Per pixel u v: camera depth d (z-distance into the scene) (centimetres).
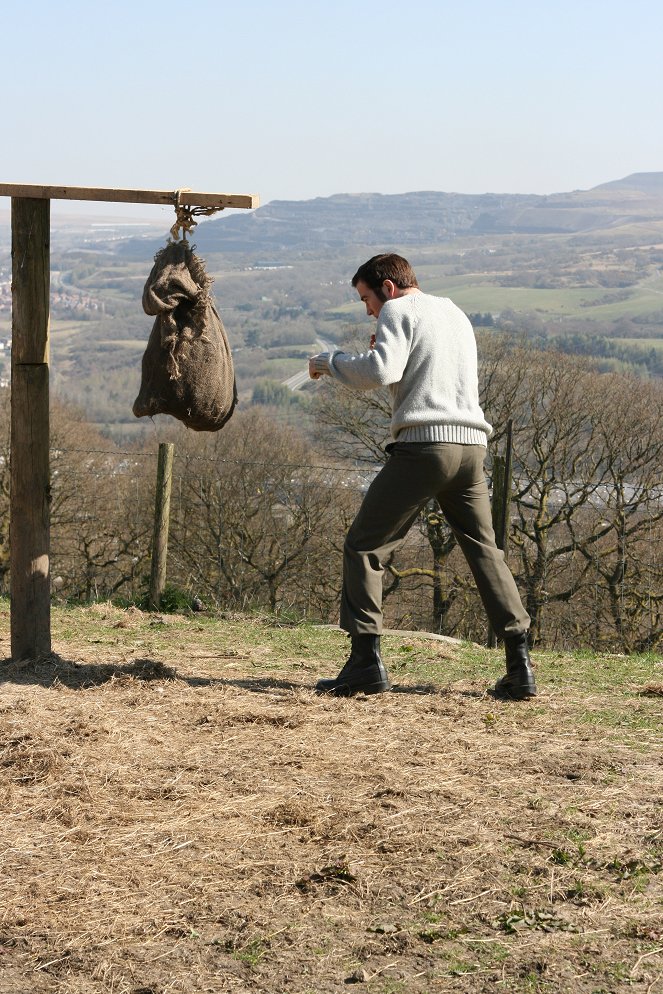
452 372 494
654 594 2269
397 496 498
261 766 412
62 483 2236
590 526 2314
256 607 1708
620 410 2305
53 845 339
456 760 423
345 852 334
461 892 307
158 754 424
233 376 551
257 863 326
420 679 582
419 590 2409
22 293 547
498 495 896
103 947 276
